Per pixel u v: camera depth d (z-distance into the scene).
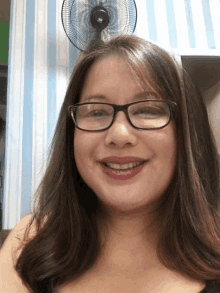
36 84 1.32
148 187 0.47
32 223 0.64
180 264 0.47
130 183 0.47
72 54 1.40
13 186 1.19
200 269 0.45
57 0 1.48
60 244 0.52
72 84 0.57
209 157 0.62
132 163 0.47
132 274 0.46
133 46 0.52
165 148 0.47
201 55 1.43
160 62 0.52
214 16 1.55
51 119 1.30
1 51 1.76
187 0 1.55
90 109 0.50
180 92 0.53
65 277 0.47
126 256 0.50
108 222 0.55
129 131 0.45
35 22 1.41
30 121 1.27
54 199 0.59
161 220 0.54
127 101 0.48
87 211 0.57
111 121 0.47
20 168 1.21
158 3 1.52
